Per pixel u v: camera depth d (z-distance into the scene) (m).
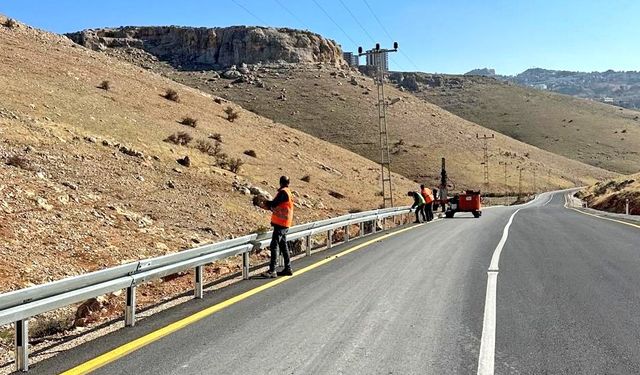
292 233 13.05
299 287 9.47
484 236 18.84
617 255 13.17
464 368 5.17
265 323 6.98
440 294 8.66
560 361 5.37
